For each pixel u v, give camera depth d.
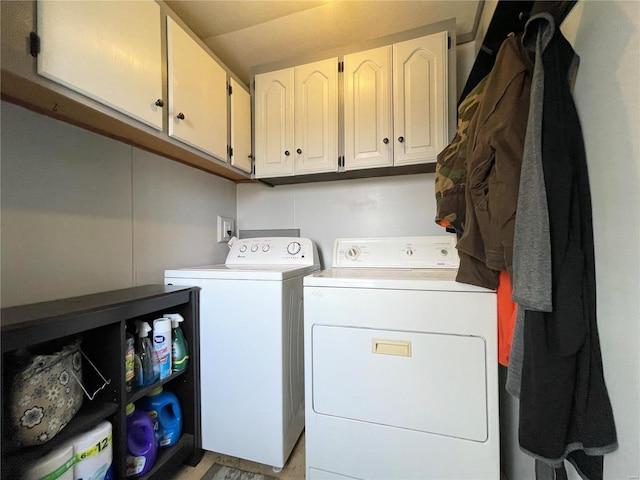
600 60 0.63
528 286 0.63
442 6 1.39
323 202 1.92
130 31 0.98
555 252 0.61
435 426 0.95
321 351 1.07
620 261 0.57
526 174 0.65
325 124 1.56
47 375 0.75
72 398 0.82
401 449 0.98
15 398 0.70
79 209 1.08
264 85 1.70
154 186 1.41
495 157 0.75
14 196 0.89
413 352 0.98
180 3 1.36
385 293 1.01
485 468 0.90
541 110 0.64
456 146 1.05
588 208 0.66
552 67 0.66
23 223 0.91
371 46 1.49
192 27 1.53
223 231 1.92
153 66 1.07
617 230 0.58
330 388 1.06
